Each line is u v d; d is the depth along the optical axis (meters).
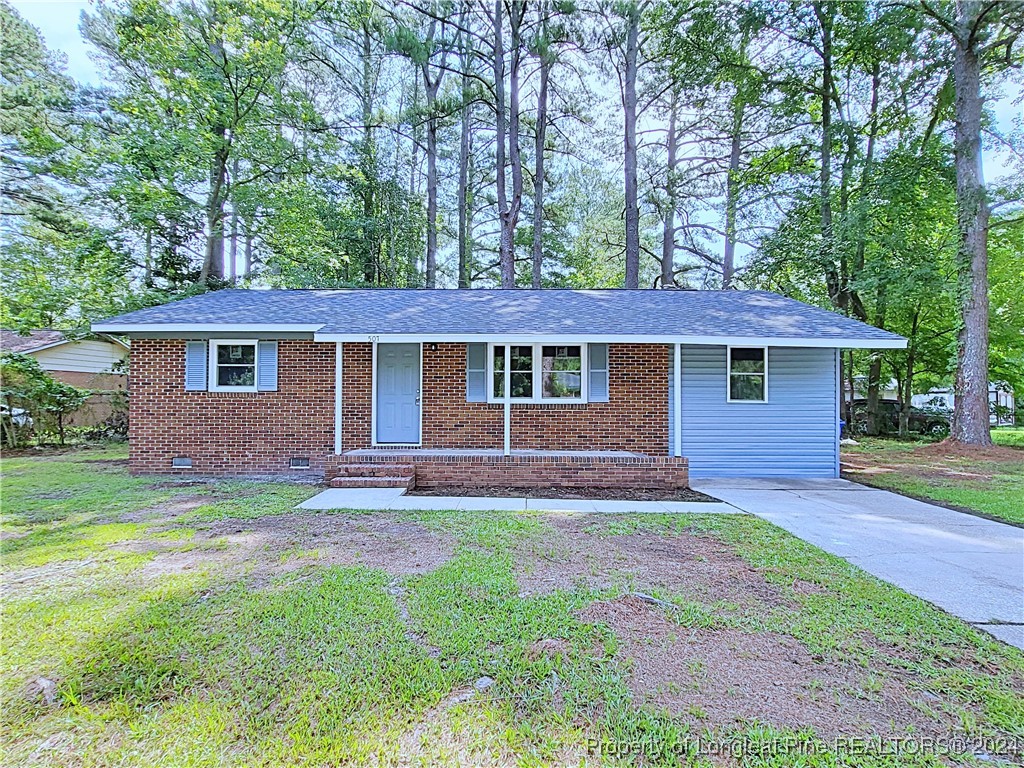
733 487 8.91
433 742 2.27
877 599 3.86
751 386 10.18
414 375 10.27
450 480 8.67
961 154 13.59
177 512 6.43
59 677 2.75
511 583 4.05
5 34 17.56
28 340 17.19
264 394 9.87
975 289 13.50
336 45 21.47
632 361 10.14
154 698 2.58
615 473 8.69
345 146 21.48
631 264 19.89
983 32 13.21
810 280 18.05
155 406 9.77
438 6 19.70
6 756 2.20
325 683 2.69
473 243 27.19
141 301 14.52
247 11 14.79
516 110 20.23
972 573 4.52
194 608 3.56
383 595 3.79
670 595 3.87
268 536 5.37
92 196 14.84
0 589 3.89
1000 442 15.39
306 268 17.03
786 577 4.31
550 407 10.11
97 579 4.09
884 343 9.01
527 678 2.76
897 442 16.38
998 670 2.91
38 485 8.22
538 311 10.56
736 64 18.00
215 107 14.91
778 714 2.48
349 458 8.69
